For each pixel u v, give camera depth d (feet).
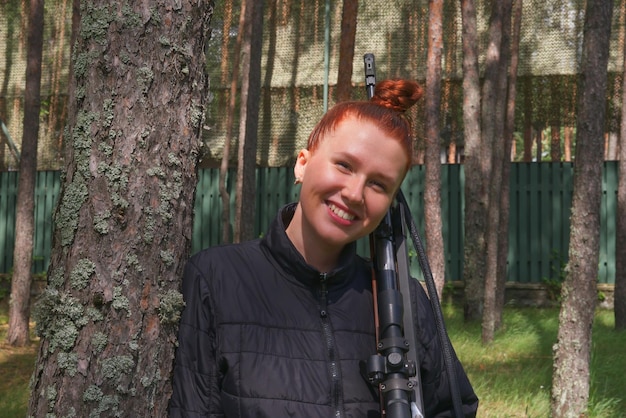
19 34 63.10
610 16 21.98
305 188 5.81
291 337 5.80
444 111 57.26
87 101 6.07
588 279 21.99
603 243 49.11
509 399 23.40
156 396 5.97
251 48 34.91
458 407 6.14
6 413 21.45
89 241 5.93
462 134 57.26
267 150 58.80
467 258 41.19
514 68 43.60
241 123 50.06
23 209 36.09
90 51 6.09
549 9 55.21
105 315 5.89
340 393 5.72
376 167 5.63
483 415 21.34
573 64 54.75
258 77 35.22
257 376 5.63
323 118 5.89
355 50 57.06
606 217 49.03
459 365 6.67
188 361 5.85
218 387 5.76
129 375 5.89
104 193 5.96
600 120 21.85
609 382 26.53
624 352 32.68
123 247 5.95
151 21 6.13
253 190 35.27
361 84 56.39
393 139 5.67
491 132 41.01
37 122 36.58
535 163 50.11
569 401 21.98
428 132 39.40
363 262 6.44
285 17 58.59
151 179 6.06
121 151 6.01
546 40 55.36
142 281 5.97
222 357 5.73
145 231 6.00
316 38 58.18
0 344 36.01
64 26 61.87
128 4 6.09
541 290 49.34
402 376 5.68
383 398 5.72
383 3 56.54
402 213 6.43
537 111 56.59
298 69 58.34
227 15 58.65
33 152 36.06
